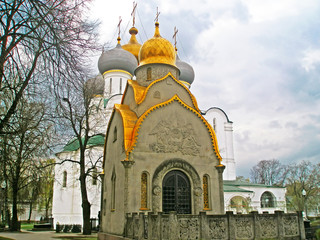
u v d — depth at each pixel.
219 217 15.95
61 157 44.03
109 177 25.33
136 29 54.09
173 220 15.09
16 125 15.12
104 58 48.84
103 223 25.42
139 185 21.08
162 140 22.72
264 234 16.38
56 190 43.62
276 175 79.00
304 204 58.28
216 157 24.23
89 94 30.70
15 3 12.55
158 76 26.98
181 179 22.77
